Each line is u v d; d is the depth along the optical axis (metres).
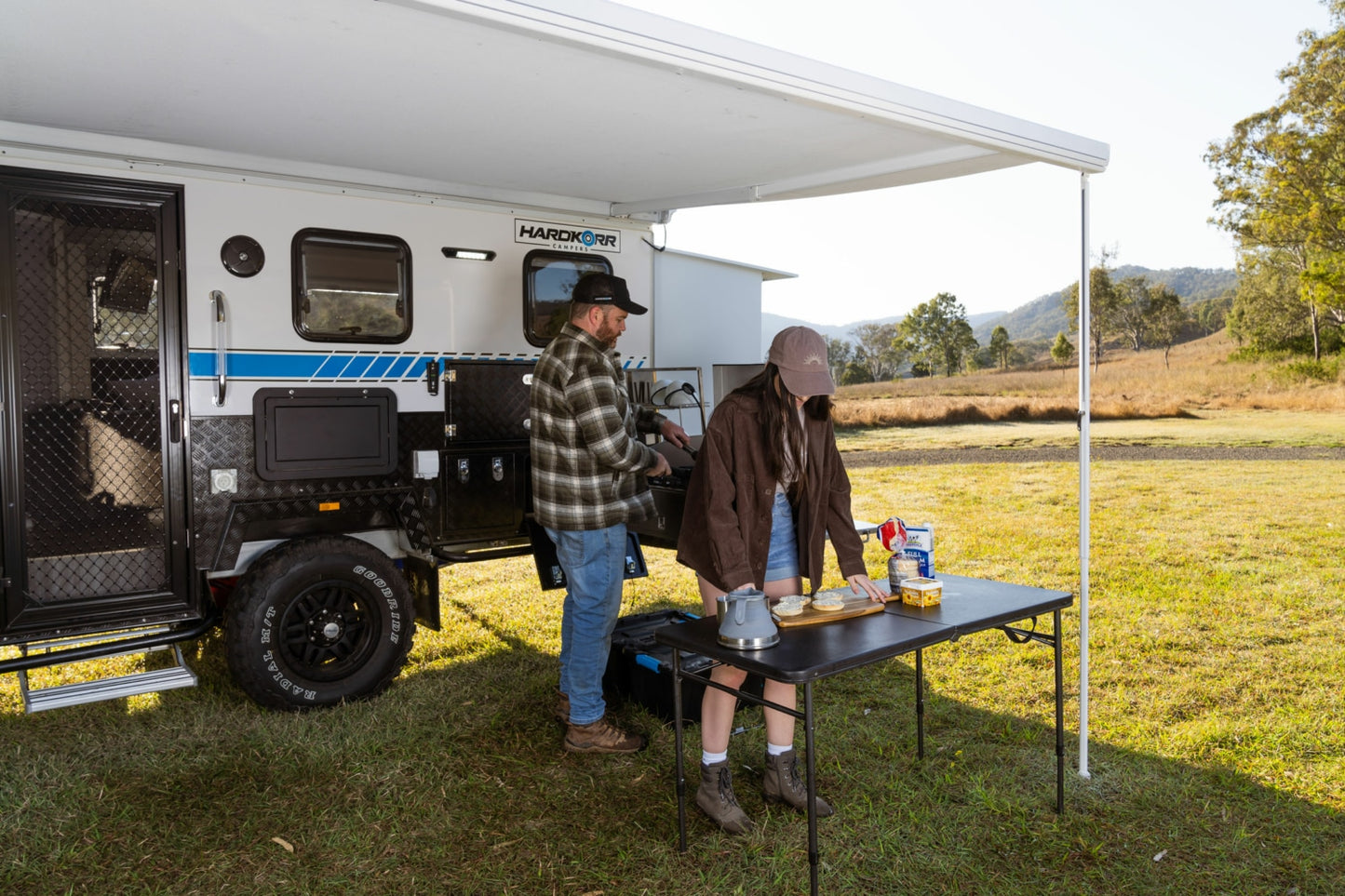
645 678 3.67
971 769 3.15
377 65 2.43
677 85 2.58
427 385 4.02
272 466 3.62
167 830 2.72
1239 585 6.58
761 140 3.25
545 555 4.18
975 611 2.53
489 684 4.05
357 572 3.72
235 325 3.55
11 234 3.14
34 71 2.50
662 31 2.12
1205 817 2.82
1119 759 3.26
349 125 3.06
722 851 2.58
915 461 13.33
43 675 4.20
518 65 2.42
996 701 3.89
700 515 2.62
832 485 2.70
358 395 3.82
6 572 3.17
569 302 4.49
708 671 3.50
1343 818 2.82
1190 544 8.23
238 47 2.29
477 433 4.06
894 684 4.12
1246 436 13.12
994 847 2.63
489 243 4.20
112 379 3.34
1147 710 3.82
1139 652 4.75
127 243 3.34
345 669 3.74
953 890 2.40
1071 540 8.52
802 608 2.45
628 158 3.57
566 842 2.66
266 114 2.94
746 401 2.49
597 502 3.17
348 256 3.80
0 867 2.51
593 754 3.29
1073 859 2.57
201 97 2.74
